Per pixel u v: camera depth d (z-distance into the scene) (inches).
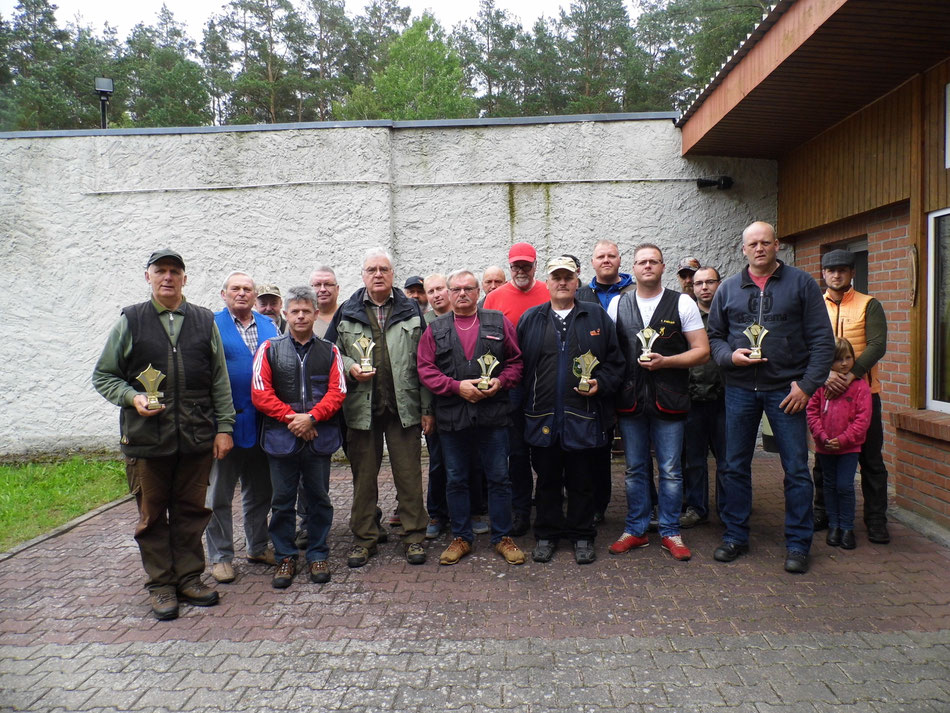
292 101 1285.7
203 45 1330.0
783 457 153.6
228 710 104.1
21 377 277.0
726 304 161.0
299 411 152.6
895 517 185.0
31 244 275.4
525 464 186.1
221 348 147.7
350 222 272.4
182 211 274.5
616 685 108.0
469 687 108.7
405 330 167.0
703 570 154.5
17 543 186.7
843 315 172.1
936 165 181.0
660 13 1143.6
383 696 106.8
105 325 276.5
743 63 206.1
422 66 1348.4
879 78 191.8
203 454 144.9
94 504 223.3
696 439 184.9
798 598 137.8
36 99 1000.2
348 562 163.9
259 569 164.4
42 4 1228.5
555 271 158.2
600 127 273.6
